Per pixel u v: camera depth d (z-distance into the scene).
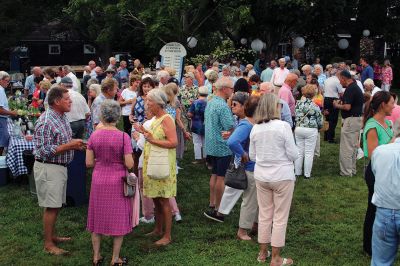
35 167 5.33
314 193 7.84
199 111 9.28
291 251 5.52
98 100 7.74
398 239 4.07
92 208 5.02
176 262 5.24
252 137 4.98
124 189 4.95
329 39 25.05
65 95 5.28
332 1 21.45
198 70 14.13
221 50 22.67
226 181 5.62
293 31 23.69
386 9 24.94
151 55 28.38
